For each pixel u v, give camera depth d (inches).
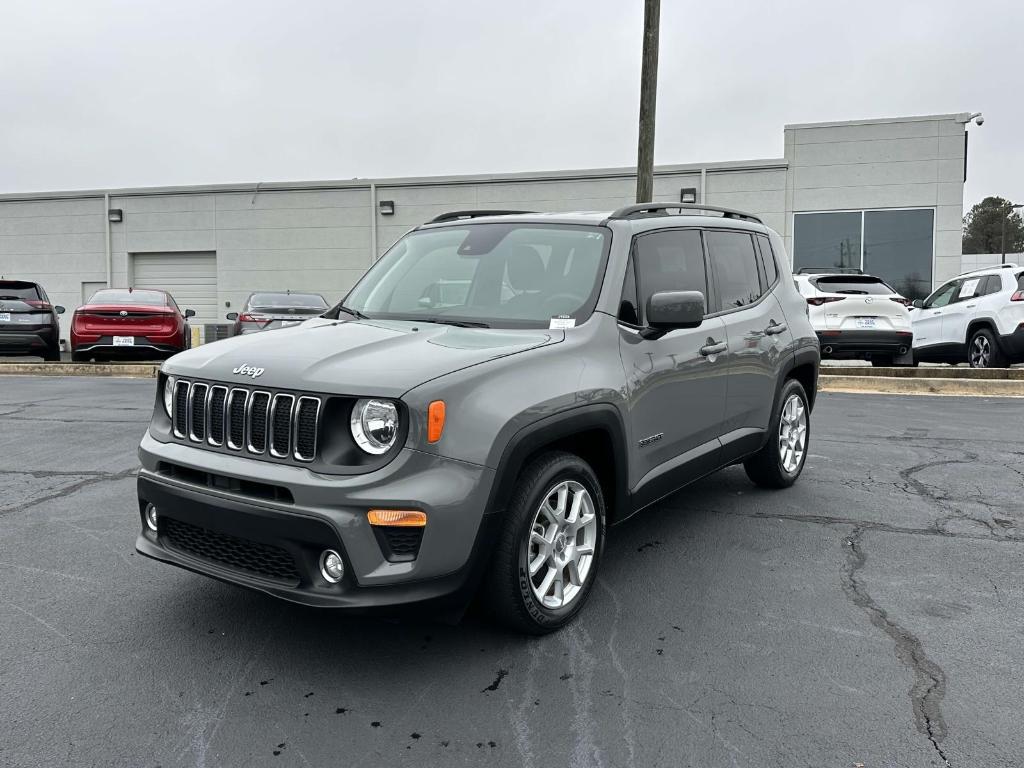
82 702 110.3
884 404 386.9
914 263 784.3
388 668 120.3
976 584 153.6
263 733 103.3
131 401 384.8
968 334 495.2
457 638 130.3
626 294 151.2
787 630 133.6
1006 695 112.7
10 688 113.9
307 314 580.7
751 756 98.5
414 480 109.3
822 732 103.6
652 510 202.2
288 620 136.6
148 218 941.2
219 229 927.0
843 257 799.1
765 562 165.3
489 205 866.1
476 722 105.9
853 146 789.9
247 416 117.4
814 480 232.5
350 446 111.4
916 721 106.1
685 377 162.1
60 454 261.4
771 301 207.2
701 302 143.9
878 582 154.6
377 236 894.4
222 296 932.0
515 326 143.9
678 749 100.0
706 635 131.6
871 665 121.5
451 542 111.7
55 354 565.9
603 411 134.9
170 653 124.6
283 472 112.5
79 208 954.1
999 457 262.7
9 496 211.8
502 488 116.6
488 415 115.7
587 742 101.4
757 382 193.9
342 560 108.7
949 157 769.6
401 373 113.8
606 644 128.3
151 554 129.3
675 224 174.6
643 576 157.6
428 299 158.1
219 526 116.9
